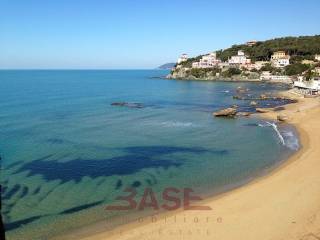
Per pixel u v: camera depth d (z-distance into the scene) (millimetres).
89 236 23266
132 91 149125
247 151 46625
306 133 56875
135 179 35312
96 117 77250
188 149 48062
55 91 142625
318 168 36750
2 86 164250
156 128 64188
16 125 65438
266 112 81312
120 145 50188
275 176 35031
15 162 40625
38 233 23766
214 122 70812
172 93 139500
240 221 24906
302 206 27031
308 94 116500
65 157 43312
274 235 22656
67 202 29125
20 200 29359
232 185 33094
